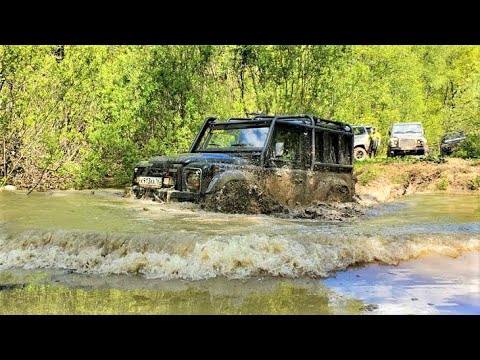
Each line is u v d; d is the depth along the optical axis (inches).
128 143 402.9
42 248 161.3
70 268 152.9
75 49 394.3
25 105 376.5
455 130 919.7
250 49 483.8
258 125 271.3
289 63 477.7
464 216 248.4
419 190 450.0
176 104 438.0
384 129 1015.0
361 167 514.0
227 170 233.9
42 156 385.1
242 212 235.0
